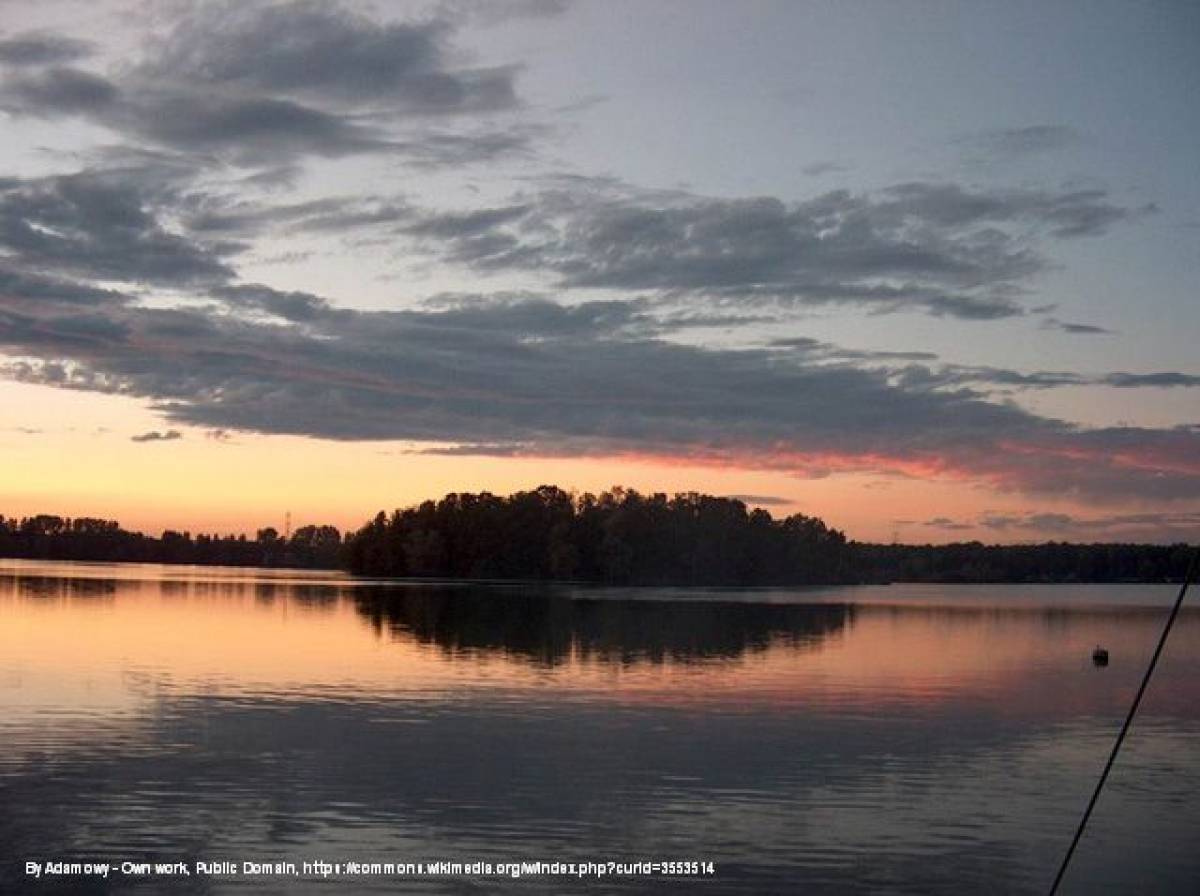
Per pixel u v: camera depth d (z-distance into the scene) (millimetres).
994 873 19797
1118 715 37031
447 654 51906
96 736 28766
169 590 111500
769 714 35000
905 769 27219
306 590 121938
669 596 131125
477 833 21219
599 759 27469
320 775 25172
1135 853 20922
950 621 93312
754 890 18734
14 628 60000
